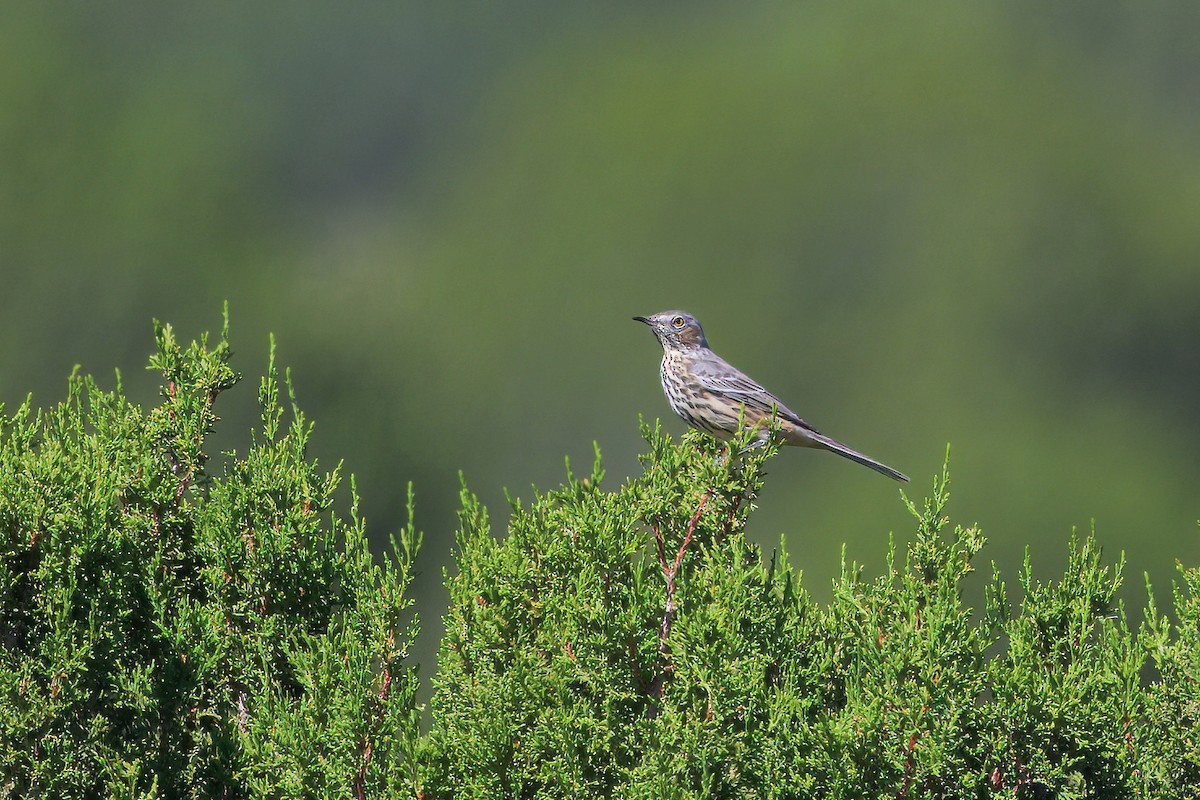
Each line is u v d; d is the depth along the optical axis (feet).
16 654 18.88
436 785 18.22
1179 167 138.21
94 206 115.96
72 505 19.26
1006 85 135.85
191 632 19.66
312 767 18.49
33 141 116.26
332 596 20.97
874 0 146.00
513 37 157.07
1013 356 126.21
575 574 19.65
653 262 127.24
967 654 18.60
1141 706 19.17
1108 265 128.88
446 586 20.52
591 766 18.35
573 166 135.44
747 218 129.70
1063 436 120.26
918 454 118.01
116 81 129.49
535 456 118.73
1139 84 147.74
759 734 17.84
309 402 107.04
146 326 113.80
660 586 19.90
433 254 131.85
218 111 136.56
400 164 148.66
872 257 130.00
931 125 132.05
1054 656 19.38
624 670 18.90
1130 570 112.57
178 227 117.29
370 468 104.78
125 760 18.93
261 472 20.98
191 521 21.33
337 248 136.36
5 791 18.31
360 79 149.79
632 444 119.75
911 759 17.81
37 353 110.01
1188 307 129.39
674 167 130.21
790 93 135.85
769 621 19.06
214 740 19.39
